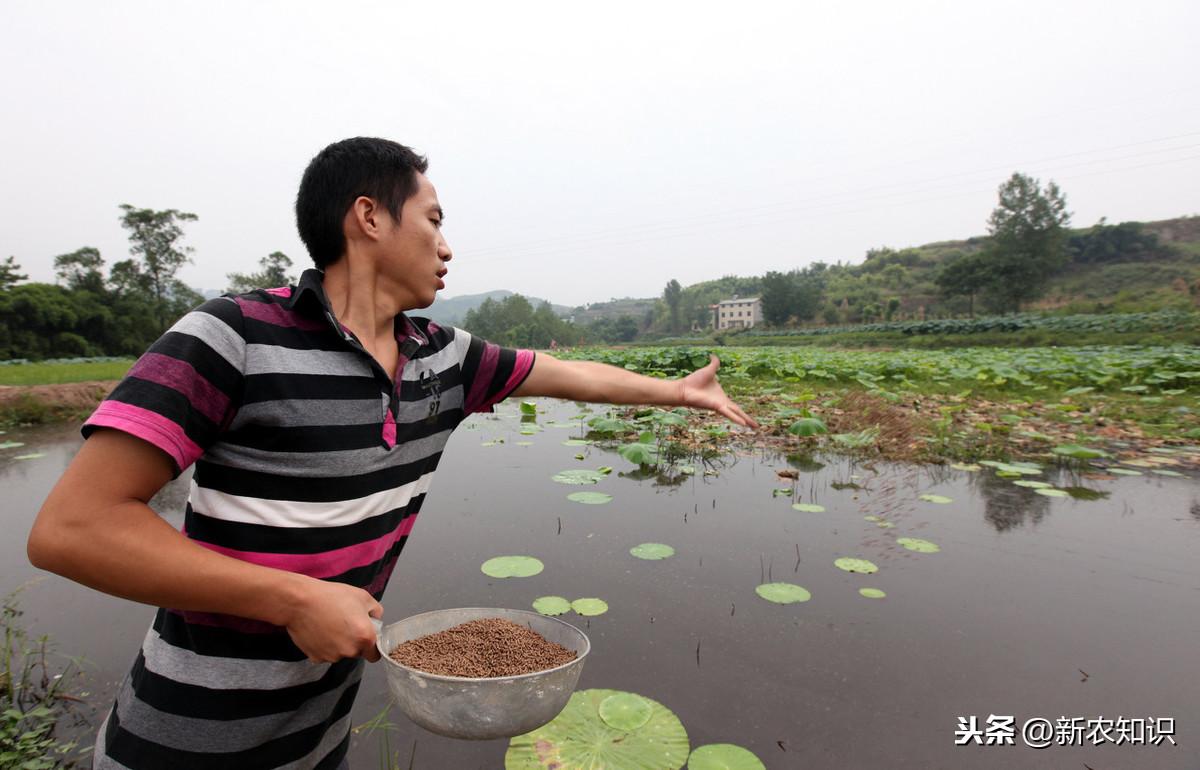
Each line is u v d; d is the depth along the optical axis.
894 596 3.31
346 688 1.45
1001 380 12.05
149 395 1.04
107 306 52.06
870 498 5.10
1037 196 72.75
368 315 1.34
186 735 1.20
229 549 1.20
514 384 1.70
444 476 5.77
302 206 1.33
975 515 4.67
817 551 3.93
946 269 77.62
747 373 15.34
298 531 1.22
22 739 2.13
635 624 3.00
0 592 3.40
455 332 1.65
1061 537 4.20
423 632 1.60
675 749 2.12
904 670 2.63
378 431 1.31
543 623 1.63
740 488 5.40
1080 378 12.48
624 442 7.55
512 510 4.72
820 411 9.07
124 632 2.96
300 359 1.21
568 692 1.33
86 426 1.01
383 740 2.22
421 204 1.36
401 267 1.34
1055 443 7.24
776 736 2.22
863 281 115.19
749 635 2.90
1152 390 11.46
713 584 3.44
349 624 1.09
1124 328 41.41
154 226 55.94
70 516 0.99
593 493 5.13
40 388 10.88
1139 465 6.34
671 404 1.84
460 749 2.18
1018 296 73.00
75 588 3.45
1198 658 2.73
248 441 1.19
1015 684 2.54
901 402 9.94
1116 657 2.74
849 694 2.46
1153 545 4.05
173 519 4.55
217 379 1.12
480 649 1.52
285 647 1.23
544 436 8.00
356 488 1.28
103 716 2.34
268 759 1.29
